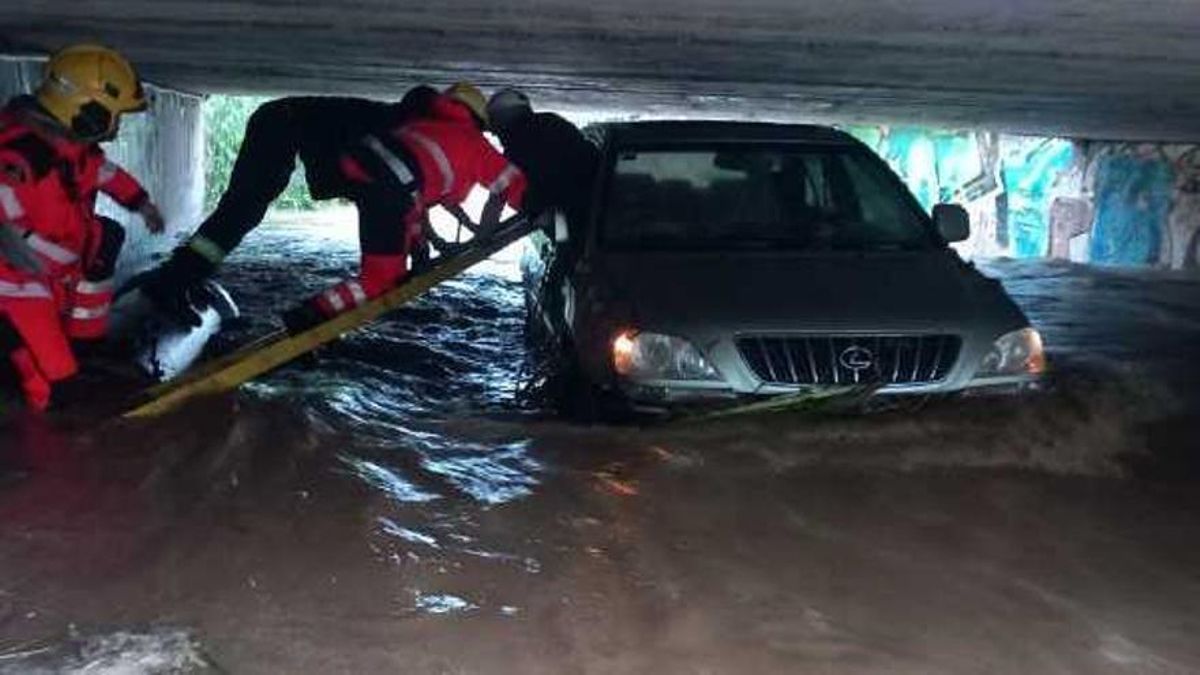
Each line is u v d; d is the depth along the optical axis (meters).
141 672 3.29
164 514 4.47
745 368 5.36
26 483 4.73
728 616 3.79
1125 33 6.29
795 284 5.75
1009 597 3.99
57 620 3.59
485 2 6.11
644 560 4.21
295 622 3.65
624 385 5.43
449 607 3.80
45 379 5.70
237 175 7.13
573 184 6.81
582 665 3.45
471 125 6.47
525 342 8.68
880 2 5.62
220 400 5.91
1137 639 3.71
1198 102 10.03
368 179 6.22
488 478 5.05
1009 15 5.84
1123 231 15.12
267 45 8.62
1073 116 12.07
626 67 9.38
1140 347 8.71
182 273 7.14
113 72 5.51
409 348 8.27
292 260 13.57
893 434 5.39
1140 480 5.20
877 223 6.55
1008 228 16.89
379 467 5.14
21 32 7.80
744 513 4.67
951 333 5.49
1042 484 5.08
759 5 5.85
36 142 5.46
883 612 3.85
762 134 6.99
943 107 12.02
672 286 5.71
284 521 4.46
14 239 5.46
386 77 11.33
